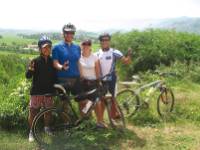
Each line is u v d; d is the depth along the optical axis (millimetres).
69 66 4953
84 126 5051
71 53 4949
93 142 4844
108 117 5559
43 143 4840
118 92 6023
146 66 9859
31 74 4887
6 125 5320
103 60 5250
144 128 5695
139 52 9992
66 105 5215
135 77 6617
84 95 5043
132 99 5961
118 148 4875
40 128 5043
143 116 5969
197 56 10375
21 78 6184
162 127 5754
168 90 6320
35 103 4965
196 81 9258
